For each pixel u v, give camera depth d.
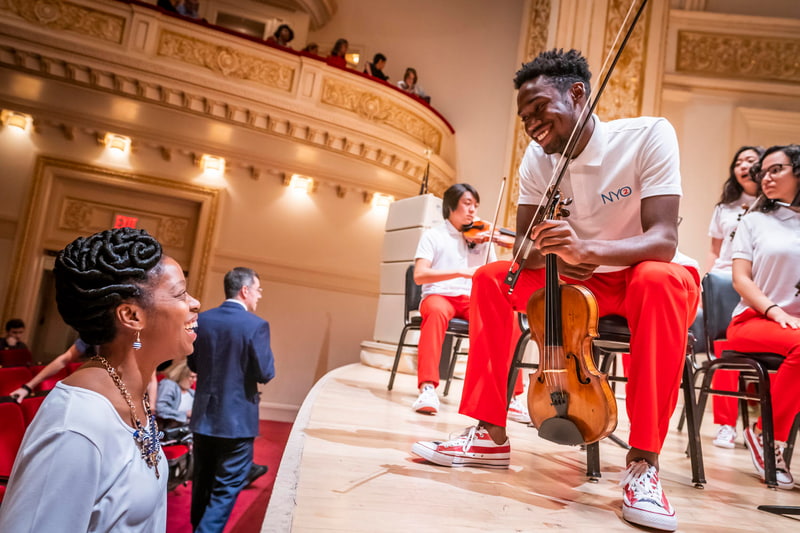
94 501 0.82
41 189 7.31
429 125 8.77
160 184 7.73
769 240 2.12
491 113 9.13
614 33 6.16
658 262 1.34
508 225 7.71
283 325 8.14
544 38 8.14
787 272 2.06
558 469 1.60
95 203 7.74
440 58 9.47
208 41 7.56
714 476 1.80
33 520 0.77
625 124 1.54
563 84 1.48
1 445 2.15
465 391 1.54
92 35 7.14
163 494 0.99
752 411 4.64
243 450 3.15
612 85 6.09
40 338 7.53
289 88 7.90
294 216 8.27
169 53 7.41
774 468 1.71
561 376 1.29
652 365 1.25
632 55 6.14
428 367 2.57
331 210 8.42
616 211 1.56
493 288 1.55
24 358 5.86
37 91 7.17
